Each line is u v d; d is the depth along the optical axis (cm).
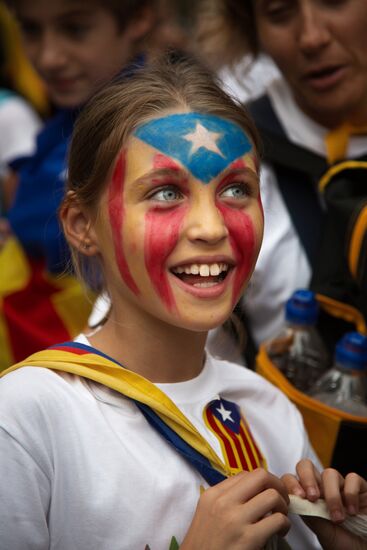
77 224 156
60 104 284
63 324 260
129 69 182
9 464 136
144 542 137
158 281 142
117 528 137
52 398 141
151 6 296
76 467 138
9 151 338
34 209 262
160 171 141
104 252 150
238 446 153
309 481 147
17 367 148
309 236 221
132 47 291
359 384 188
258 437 165
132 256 143
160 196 142
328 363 202
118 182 144
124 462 139
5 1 294
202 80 155
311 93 219
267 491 136
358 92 217
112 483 138
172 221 140
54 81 282
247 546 132
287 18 214
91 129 151
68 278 258
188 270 142
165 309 142
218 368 166
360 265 196
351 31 210
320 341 202
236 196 147
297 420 172
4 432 137
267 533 133
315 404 184
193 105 148
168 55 179
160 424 144
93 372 143
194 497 142
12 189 328
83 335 159
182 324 142
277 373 192
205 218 139
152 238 140
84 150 153
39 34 280
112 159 146
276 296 219
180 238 140
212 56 253
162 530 139
